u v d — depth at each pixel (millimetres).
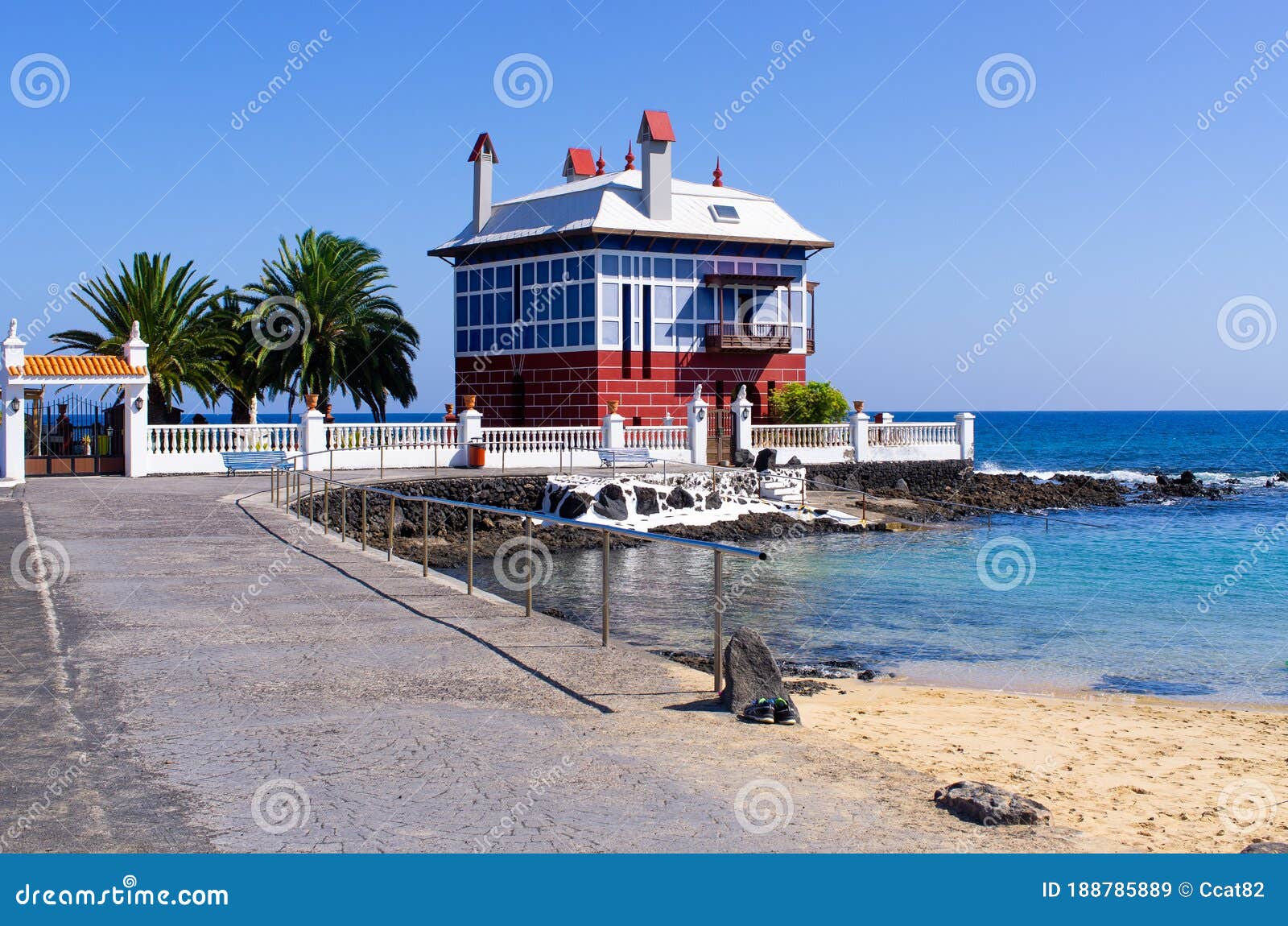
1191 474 61062
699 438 41312
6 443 32062
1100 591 23359
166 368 46281
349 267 51188
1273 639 18250
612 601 21938
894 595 22781
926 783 6711
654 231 46031
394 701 8453
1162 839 7691
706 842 5727
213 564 15742
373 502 31281
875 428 45219
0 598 12672
